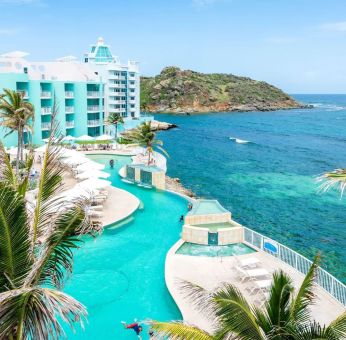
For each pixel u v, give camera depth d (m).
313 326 9.82
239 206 48.25
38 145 65.38
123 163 57.25
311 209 47.31
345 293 18.56
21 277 8.52
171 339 9.23
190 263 23.30
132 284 21.19
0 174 10.27
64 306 7.21
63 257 9.64
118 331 17.02
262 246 25.33
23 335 7.89
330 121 174.25
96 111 78.69
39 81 64.81
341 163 79.19
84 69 82.44
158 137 112.38
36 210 9.42
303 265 21.97
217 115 191.62
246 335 9.31
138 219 32.62
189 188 56.28
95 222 10.46
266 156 86.25
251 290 19.58
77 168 42.00
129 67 100.31
